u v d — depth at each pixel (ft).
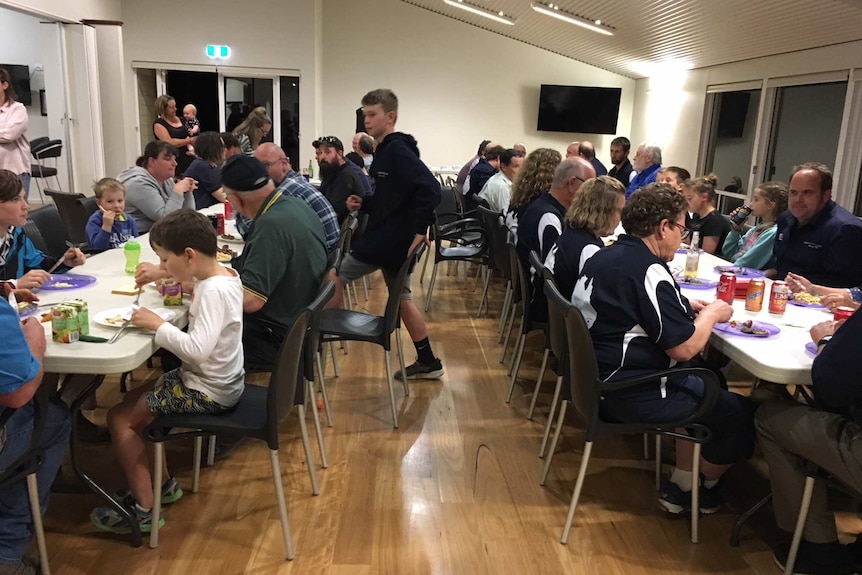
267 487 8.34
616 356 7.30
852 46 17.33
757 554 7.35
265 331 8.56
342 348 13.35
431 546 7.29
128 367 5.88
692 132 27.61
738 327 7.55
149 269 7.51
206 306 6.55
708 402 7.05
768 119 21.95
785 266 11.10
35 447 5.83
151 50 29.01
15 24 28.37
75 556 6.88
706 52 23.41
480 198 17.62
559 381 9.17
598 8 22.08
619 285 7.23
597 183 9.12
